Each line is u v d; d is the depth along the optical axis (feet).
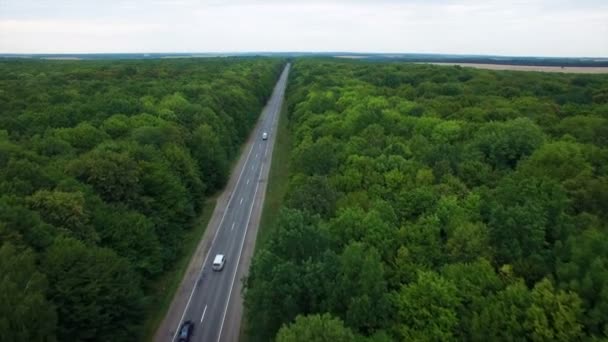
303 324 113.80
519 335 116.57
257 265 148.87
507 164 235.81
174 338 170.09
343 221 163.73
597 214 169.58
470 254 144.25
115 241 177.58
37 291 125.18
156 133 273.13
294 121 418.92
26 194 172.96
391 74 609.83
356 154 242.78
